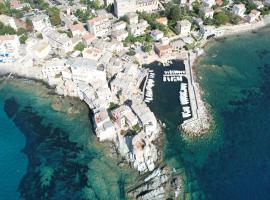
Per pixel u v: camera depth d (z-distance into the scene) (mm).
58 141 165875
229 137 165250
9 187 146250
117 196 138375
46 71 196375
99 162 153625
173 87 195250
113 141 162750
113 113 166000
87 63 190625
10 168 154500
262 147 160250
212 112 179500
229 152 157875
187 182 143625
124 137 160625
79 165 153500
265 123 173125
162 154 155875
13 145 165125
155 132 164875
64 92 190125
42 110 183375
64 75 196250
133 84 193875
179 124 171000
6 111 183875
